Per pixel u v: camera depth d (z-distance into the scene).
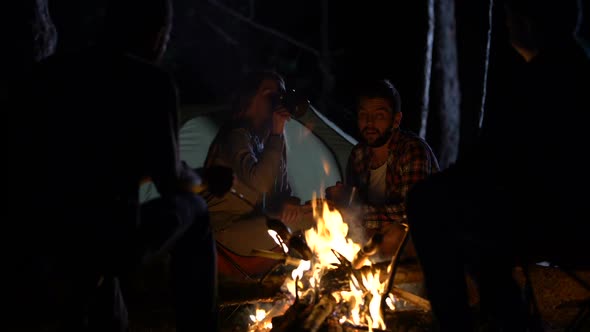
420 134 5.51
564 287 3.69
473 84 5.76
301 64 12.52
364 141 3.85
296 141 5.06
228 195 3.97
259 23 13.01
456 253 2.58
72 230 2.37
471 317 2.59
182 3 12.96
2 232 2.37
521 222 2.50
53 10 11.29
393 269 3.01
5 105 2.47
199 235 2.71
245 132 4.00
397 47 5.51
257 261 3.96
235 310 3.54
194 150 4.93
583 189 2.46
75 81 2.44
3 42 3.89
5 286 2.38
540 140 2.49
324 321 2.93
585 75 2.50
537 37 2.64
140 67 2.48
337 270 3.23
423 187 2.59
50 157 2.38
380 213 3.67
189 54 12.98
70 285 2.41
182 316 2.73
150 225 2.48
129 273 2.46
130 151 2.44
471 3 5.68
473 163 2.54
